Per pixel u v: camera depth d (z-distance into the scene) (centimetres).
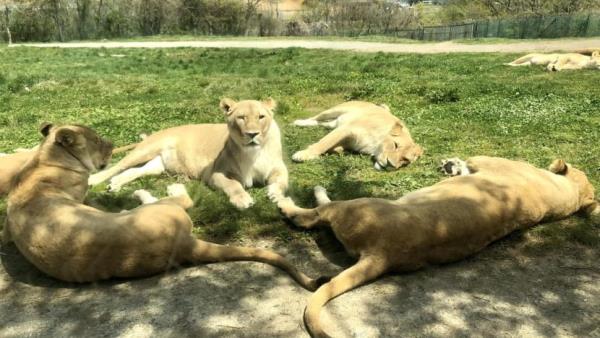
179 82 1363
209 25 4819
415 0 6988
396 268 402
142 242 383
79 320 357
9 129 878
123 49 2591
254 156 571
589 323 357
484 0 5538
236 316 359
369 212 403
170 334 342
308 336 339
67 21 4488
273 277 404
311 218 463
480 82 1209
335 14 4841
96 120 918
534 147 707
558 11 4538
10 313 367
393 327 350
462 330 349
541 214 468
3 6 4453
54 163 452
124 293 384
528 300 381
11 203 422
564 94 1034
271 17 4906
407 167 652
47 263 388
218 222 498
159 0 4747
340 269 421
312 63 1766
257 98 1083
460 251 421
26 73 1548
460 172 601
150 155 634
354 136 703
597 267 425
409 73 1412
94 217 389
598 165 631
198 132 635
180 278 401
